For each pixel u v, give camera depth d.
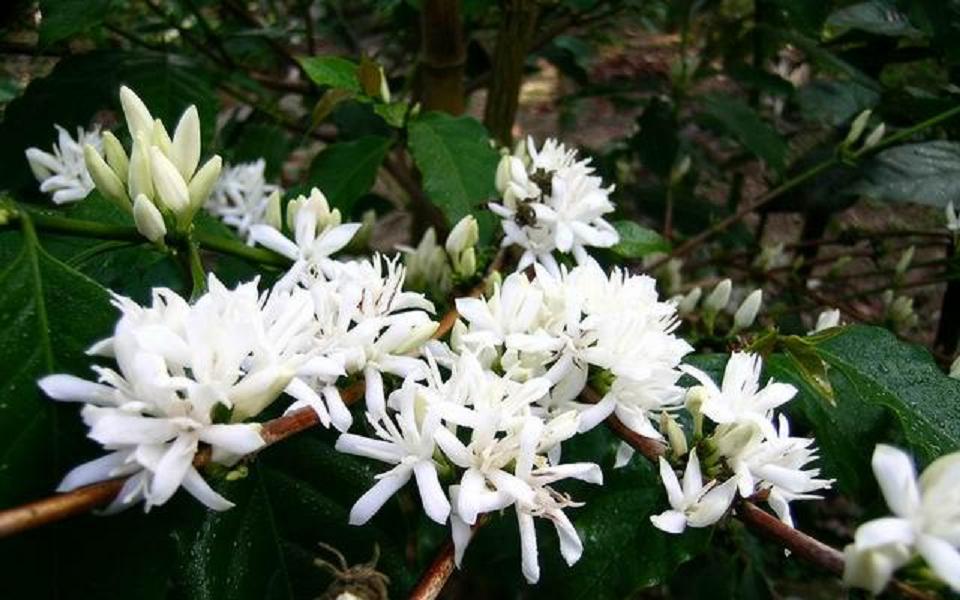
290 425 0.14
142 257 0.22
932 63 0.54
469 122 0.27
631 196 0.50
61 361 0.14
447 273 0.23
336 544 0.17
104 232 0.17
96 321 0.15
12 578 0.13
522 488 0.14
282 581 0.16
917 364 0.22
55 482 0.13
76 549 0.13
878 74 0.45
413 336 0.16
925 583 0.12
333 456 0.18
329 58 0.28
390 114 0.27
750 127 0.41
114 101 0.30
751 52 0.51
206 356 0.13
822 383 0.18
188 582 0.15
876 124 0.42
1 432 0.13
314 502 0.17
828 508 0.49
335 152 0.29
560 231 0.22
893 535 0.11
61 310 0.15
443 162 0.26
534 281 0.19
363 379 0.16
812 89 0.43
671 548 0.20
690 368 0.17
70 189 0.25
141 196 0.16
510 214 0.23
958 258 0.36
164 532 0.13
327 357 0.15
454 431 0.15
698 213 0.49
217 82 0.39
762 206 0.40
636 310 0.17
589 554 0.20
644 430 0.17
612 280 0.18
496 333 0.17
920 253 0.61
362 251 0.29
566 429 0.15
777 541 0.14
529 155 0.26
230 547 0.16
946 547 0.11
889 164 0.36
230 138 0.47
